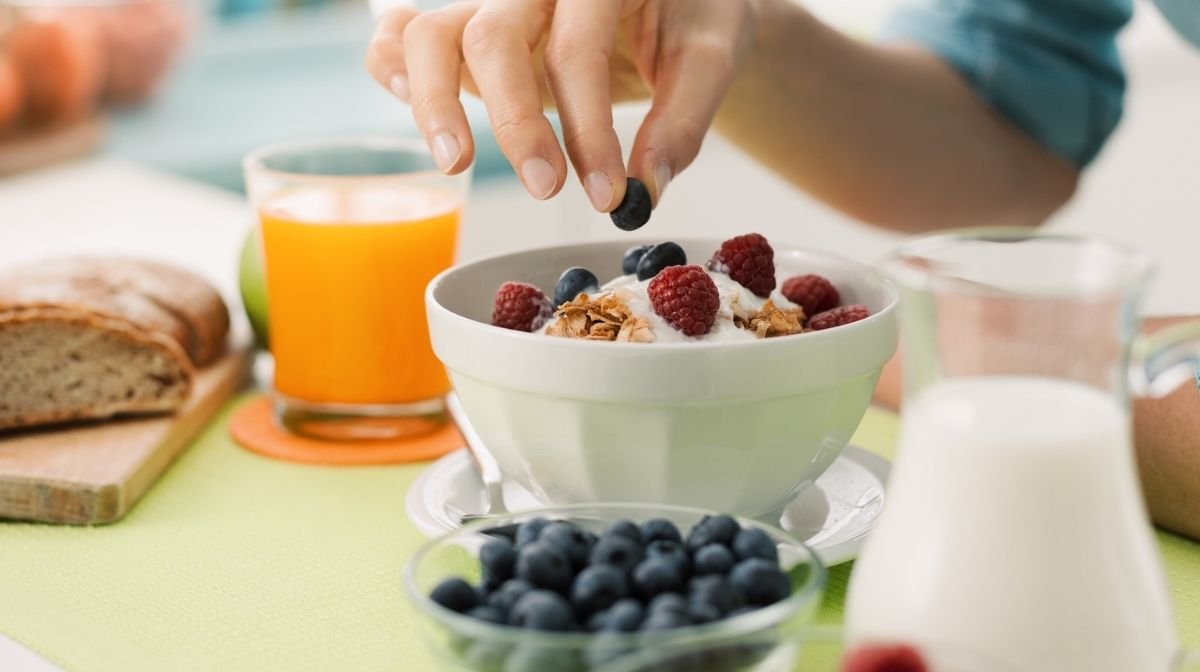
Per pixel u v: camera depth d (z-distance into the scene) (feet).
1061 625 1.85
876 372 2.24
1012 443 1.86
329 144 2.78
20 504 2.43
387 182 2.71
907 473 1.91
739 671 1.86
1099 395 1.89
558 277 2.48
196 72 5.92
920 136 3.38
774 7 3.15
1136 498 1.90
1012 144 3.49
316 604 2.22
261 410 2.80
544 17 2.39
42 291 2.76
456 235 2.72
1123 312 1.87
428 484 2.40
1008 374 1.90
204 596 2.24
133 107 5.40
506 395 2.19
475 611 1.92
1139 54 6.18
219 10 6.36
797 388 2.16
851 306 2.32
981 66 3.43
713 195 5.53
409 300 2.65
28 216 4.03
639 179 2.33
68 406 2.61
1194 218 6.00
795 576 1.97
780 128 3.28
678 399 2.14
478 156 5.06
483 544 1.98
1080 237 1.92
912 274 1.88
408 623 2.18
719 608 1.90
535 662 1.86
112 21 5.17
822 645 1.91
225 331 2.93
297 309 2.66
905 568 1.89
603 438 2.17
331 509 2.46
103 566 2.31
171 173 4.75
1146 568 1.89
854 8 5.65
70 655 2.12
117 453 2.52
